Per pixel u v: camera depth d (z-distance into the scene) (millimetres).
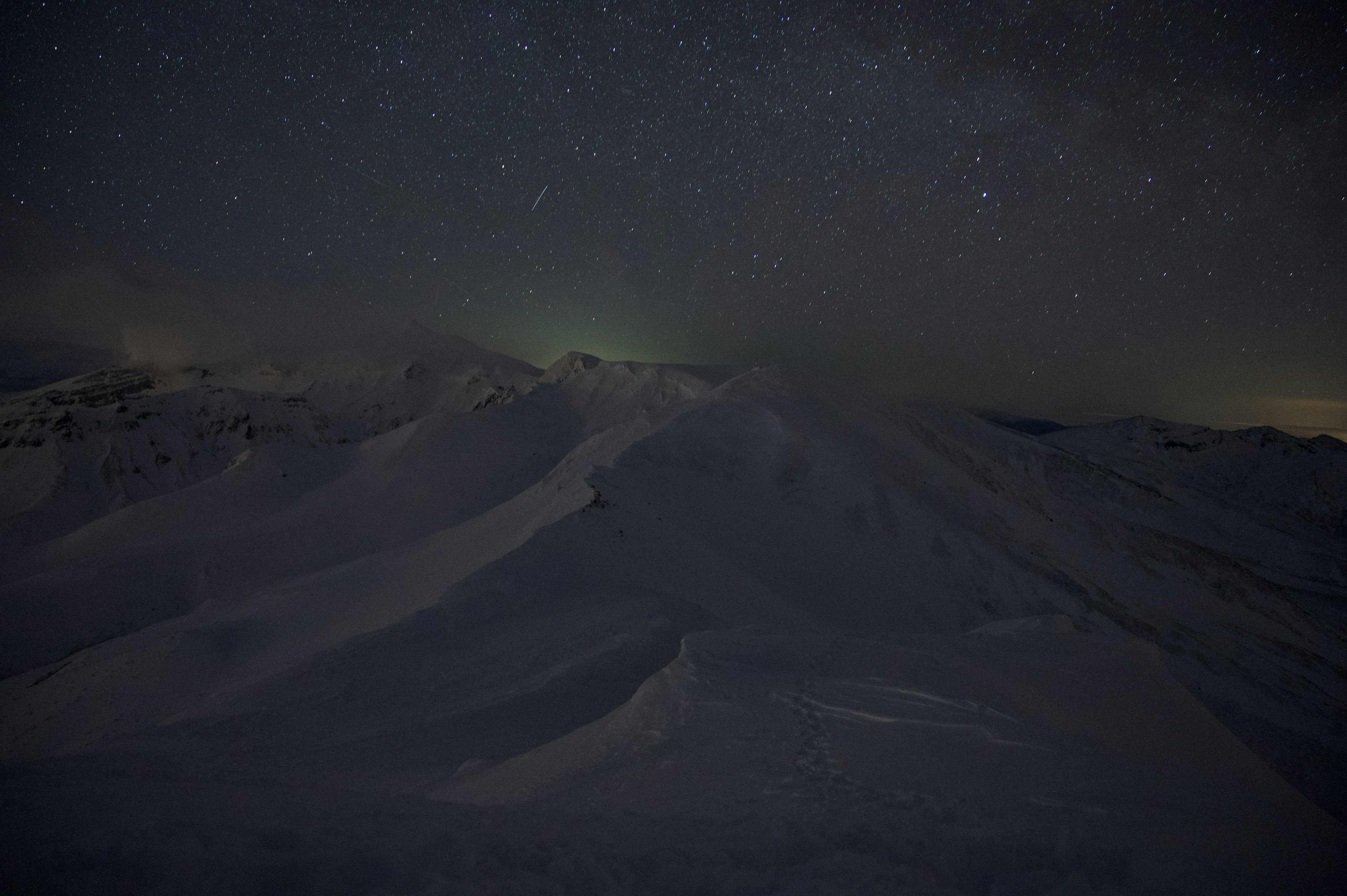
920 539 44094
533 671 18406
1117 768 6766
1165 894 3973
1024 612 40125
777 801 5699
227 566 82375
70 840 3762
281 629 35156
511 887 3646
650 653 18891
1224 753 9633
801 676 9969
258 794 5305
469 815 5000
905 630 35375
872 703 8727
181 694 29109
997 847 4488
